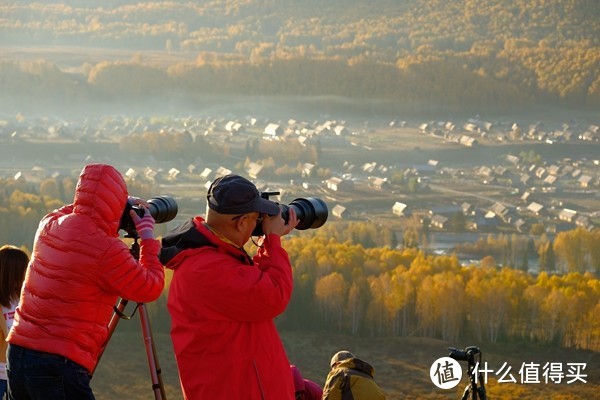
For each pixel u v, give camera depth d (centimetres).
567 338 11325
